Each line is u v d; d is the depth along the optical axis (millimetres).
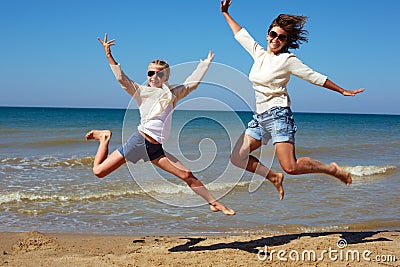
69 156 13336
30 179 9734
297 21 4340
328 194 8758
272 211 7309
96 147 16141
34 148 15836
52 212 7035
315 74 4230
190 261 4367
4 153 14203
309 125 45094
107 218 6734
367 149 19250
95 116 55562
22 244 5066
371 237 5352
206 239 5312
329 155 17078
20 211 7039
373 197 8594
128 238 5453
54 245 5066
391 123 58219
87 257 4578
